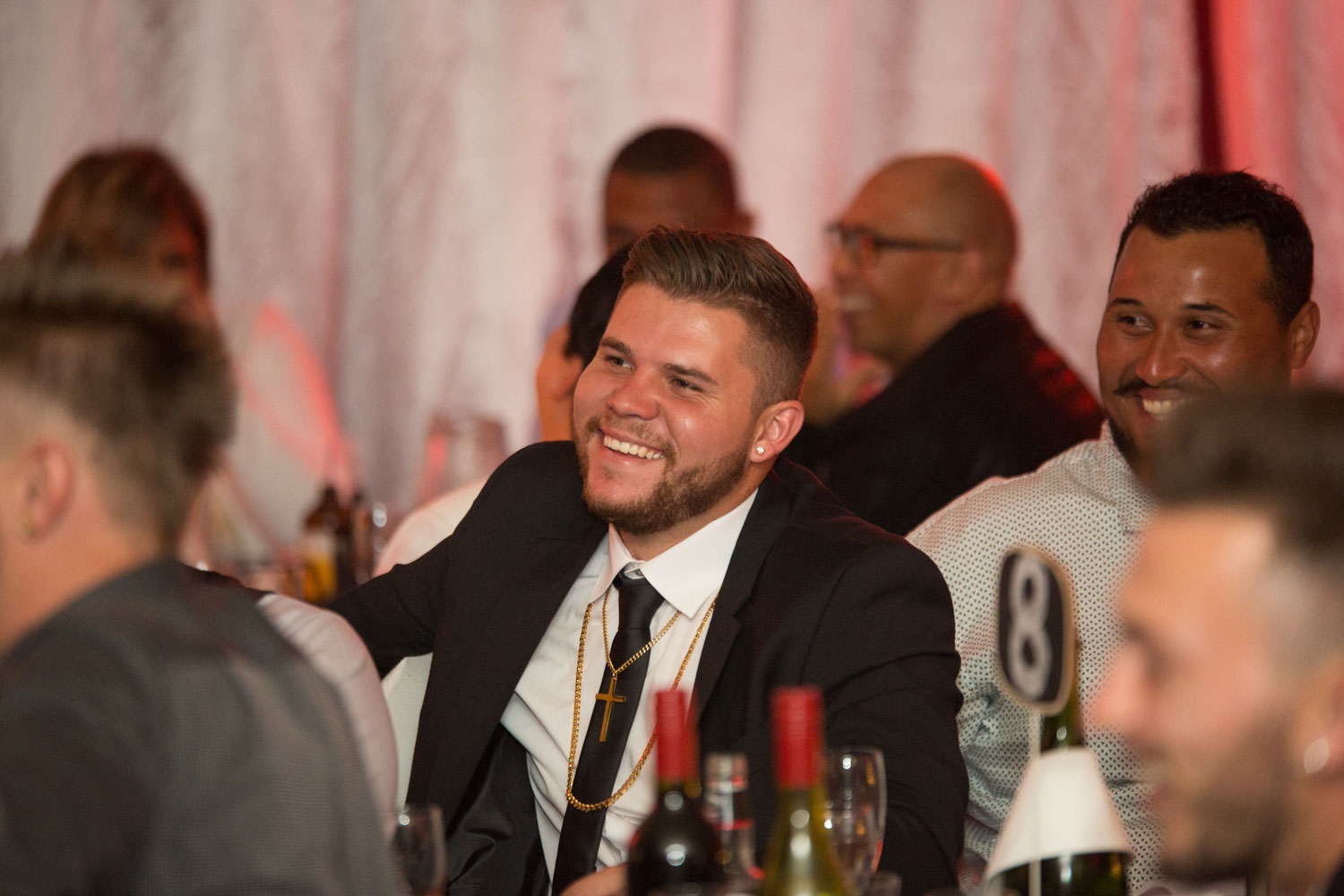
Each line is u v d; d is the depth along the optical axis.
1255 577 1.49
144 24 7.66
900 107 8.10
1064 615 2.04
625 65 8.00
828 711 2.86
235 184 7.77
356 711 2.84
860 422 4.97
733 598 3.04
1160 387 3.45
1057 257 8.17
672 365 3.01
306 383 6.26
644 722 3.08
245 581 5.18
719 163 6.46
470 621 3.29
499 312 8.00
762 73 8.09
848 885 2.02
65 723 1.61
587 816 3.03
